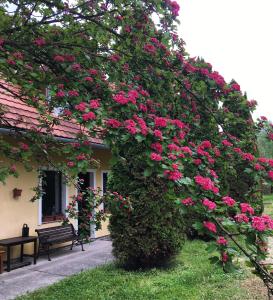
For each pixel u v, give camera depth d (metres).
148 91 4.34
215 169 3.92
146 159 2.90
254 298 5.44
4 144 4.61
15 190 8.71
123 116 3.28
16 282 6.88
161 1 4.02
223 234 2.71
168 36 4.25
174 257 7.67
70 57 3.98
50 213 10.14
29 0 4.53
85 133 3.57
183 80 4.25
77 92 3.58
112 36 4.64
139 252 7.23
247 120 4.32
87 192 5.55
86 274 7.03
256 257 2.77
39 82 3.96
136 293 5.76
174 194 2.93
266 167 3.57
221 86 4.15
